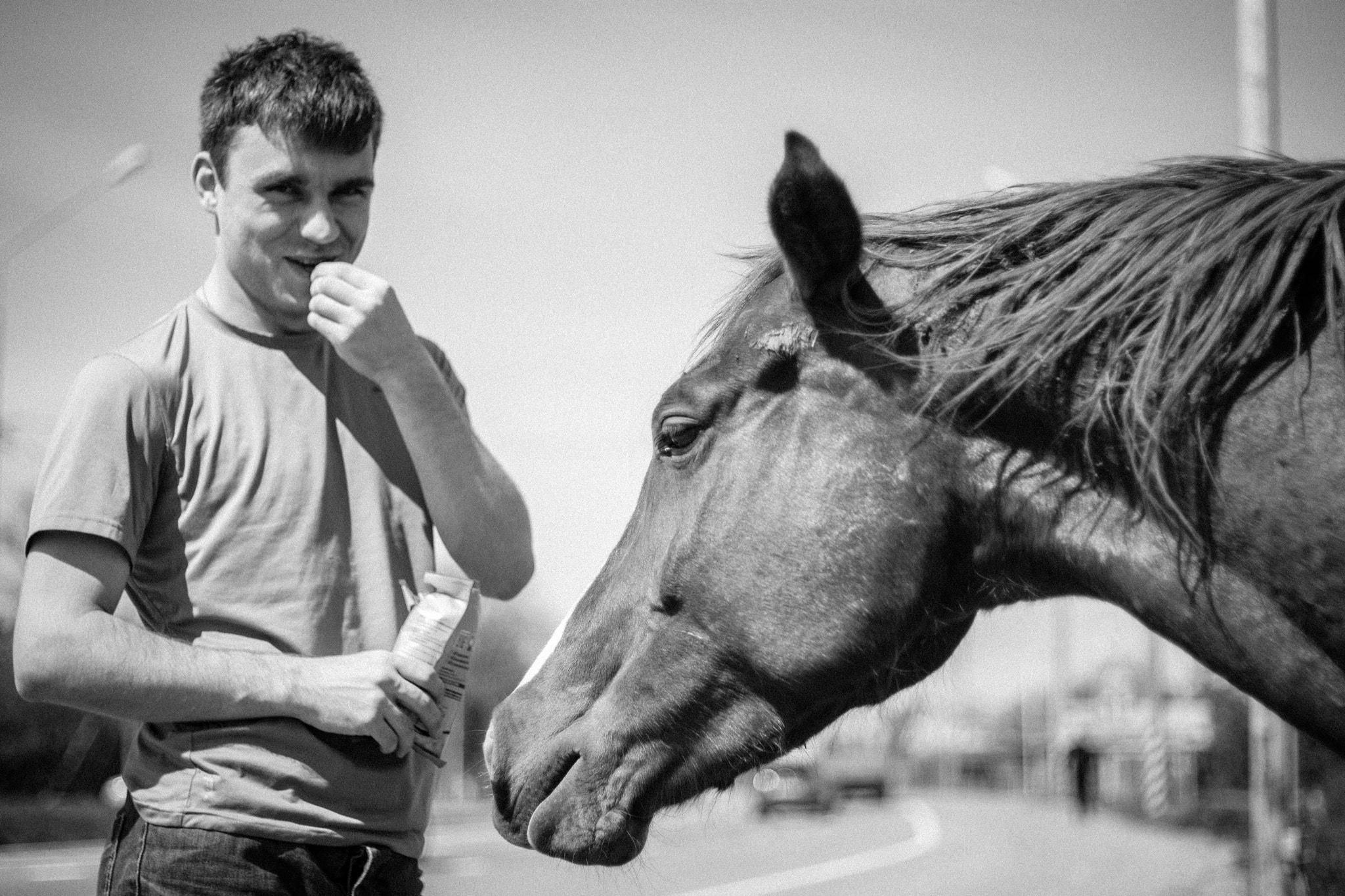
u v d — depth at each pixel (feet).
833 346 7.74
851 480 7.57
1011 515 7.46
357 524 8.55
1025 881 44.68
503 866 54.03
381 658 7.84
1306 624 6.66
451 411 8.70
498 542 9.04
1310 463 6.57
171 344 8.34
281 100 8.20
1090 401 7.16
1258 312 6.81
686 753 7.80
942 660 8.04
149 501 7.92
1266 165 7.59
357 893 7.80
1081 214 7.64
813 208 7.45
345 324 8.30
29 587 7.54
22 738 89.04
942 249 7.86
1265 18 24.26
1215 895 36.60
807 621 7.56
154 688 7.33
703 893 42.60
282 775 7.72
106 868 7.88
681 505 7.97
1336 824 28.02
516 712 8.36
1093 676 151.02
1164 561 7.02
